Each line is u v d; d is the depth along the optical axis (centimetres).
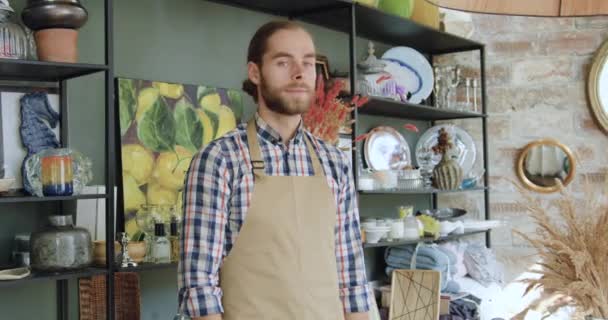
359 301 180
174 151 279
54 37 213
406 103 363
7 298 231
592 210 227
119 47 265
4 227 230
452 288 373
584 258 211
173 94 281
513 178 446
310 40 165
